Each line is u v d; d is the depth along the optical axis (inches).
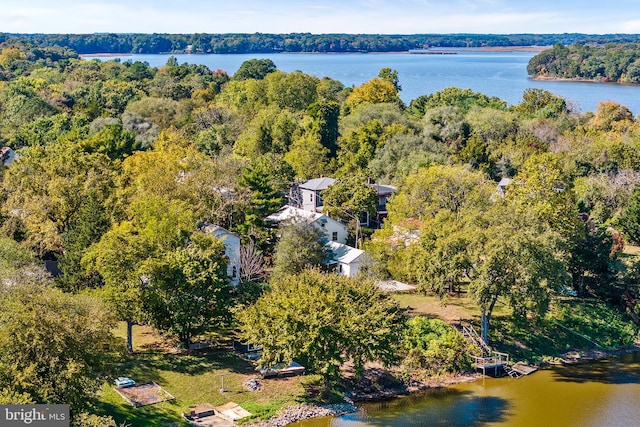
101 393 1702.8
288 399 1845.5
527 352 2293.3
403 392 1990.7
